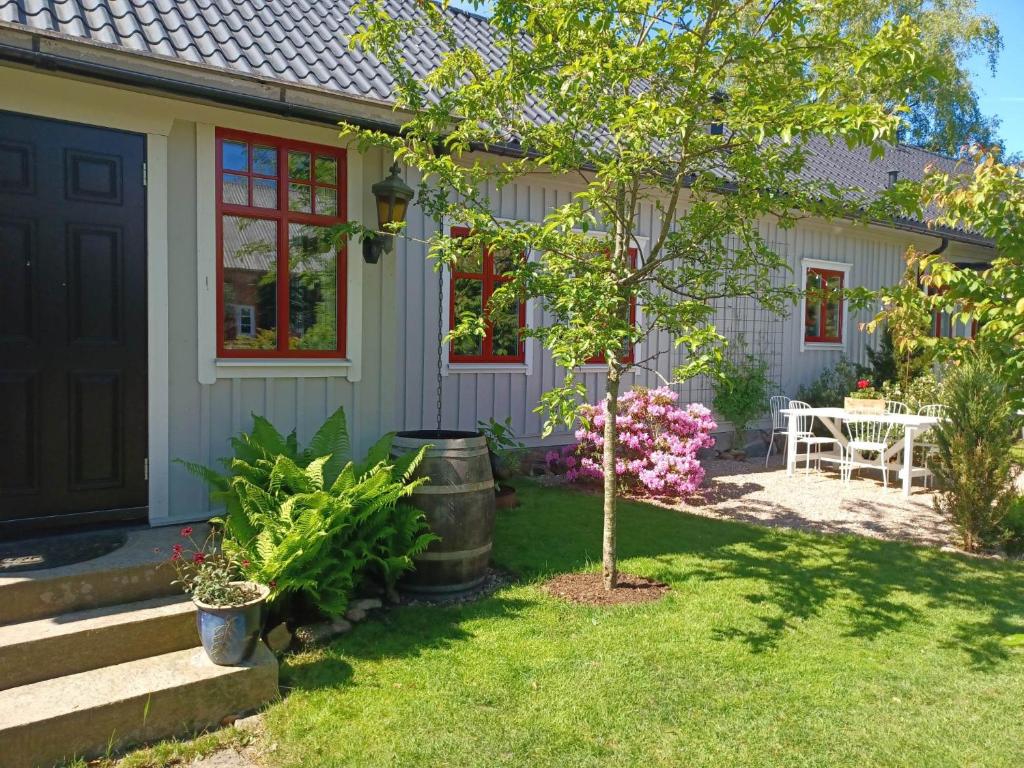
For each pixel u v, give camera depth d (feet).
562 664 11.62
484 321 13.92
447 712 10.11
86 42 12.65
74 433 14.23
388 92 18.12
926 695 10.92
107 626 10.59
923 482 29.35
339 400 17.89
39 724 8.73
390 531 13.83
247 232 16.58
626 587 15.35
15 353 13.53
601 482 26.18
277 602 12.60
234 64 15.66
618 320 12.81
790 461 30.40
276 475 13.14
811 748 9.41
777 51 12.86
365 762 8.95
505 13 13.92
